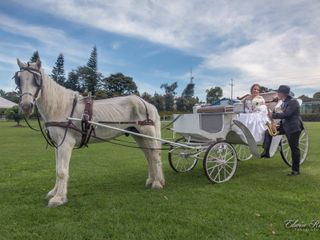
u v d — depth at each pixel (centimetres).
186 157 859
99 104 661
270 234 454
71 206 589
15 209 575
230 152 777
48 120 603
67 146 607
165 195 652
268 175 824
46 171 916
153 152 718
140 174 862
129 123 689
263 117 852
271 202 594
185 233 461
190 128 796
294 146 820
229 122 781
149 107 715
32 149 1391
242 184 732
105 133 661
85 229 481
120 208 573
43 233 470
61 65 5738
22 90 557
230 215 529
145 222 505
